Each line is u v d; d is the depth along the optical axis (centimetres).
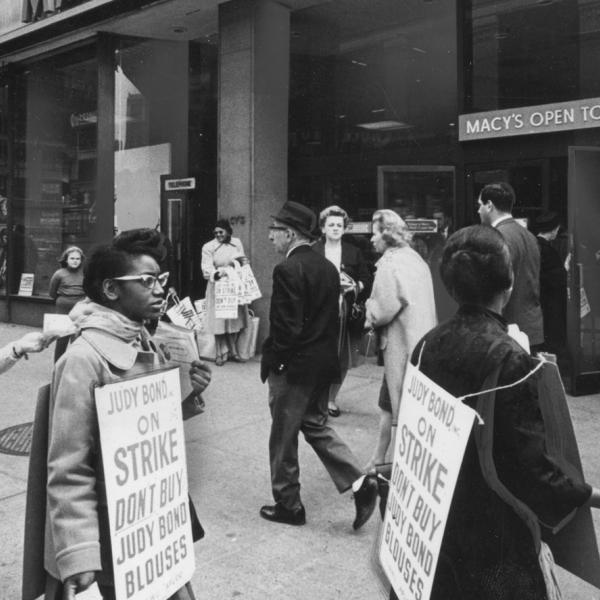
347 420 608
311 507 423
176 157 1132
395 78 907
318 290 385
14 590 327
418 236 855
